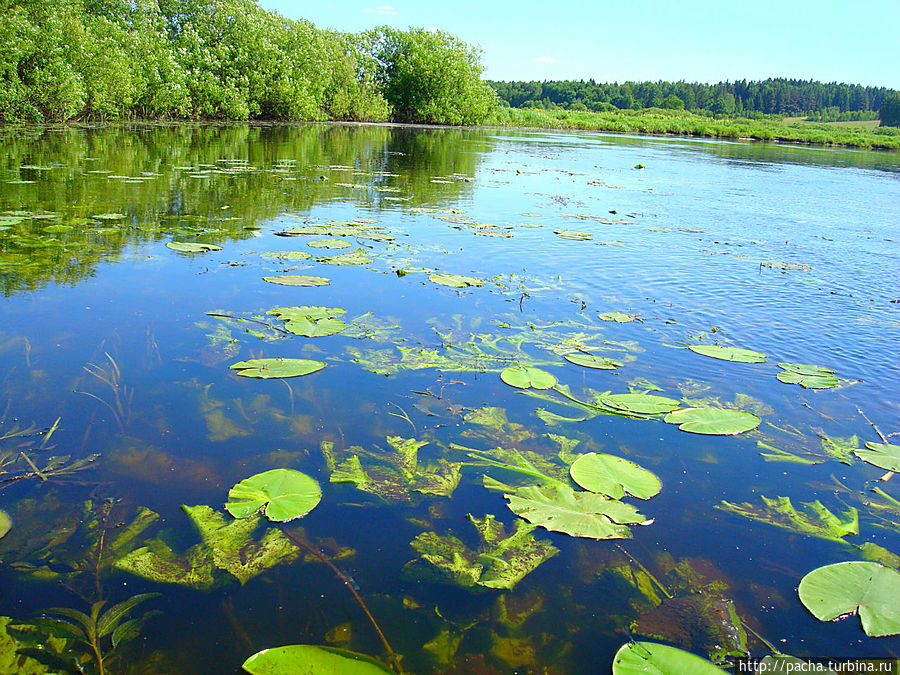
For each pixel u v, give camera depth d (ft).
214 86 71.67
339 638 5.03
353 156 47.39
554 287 15.69
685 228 25.64
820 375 10.98
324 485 7.05
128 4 70.64
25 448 7.25
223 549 5.96
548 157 61.26
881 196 42.29
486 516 6.75
